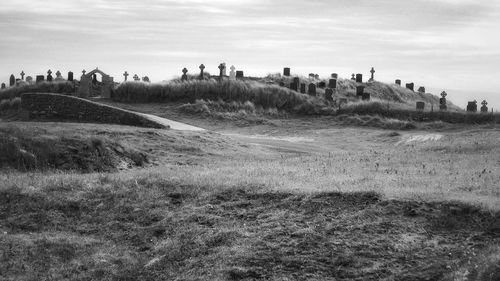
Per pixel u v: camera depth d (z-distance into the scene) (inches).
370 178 899.4
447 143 1350.9
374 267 624.7
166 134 1380.4
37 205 812.6
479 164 1013.8
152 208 810.2
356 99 2498.8
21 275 657.6
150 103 2333.9
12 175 941.2
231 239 705.0
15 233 751.1
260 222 743.1
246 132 1991.9
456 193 776.9
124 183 891.4
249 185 854.5
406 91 3088.1
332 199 778.8
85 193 853.2
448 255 634.2
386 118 2145.7
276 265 642.8
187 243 708.0
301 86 2486.5
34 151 1040.2
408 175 920.3
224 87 2356.1
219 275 633.6
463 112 2183.8
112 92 2411.4
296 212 759.1
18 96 2564.0
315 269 630.5
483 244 648.4
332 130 2011.6
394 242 666.2
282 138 1881.2
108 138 1177.4
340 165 1053.8
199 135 1439.5
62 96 1770.4
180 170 1019.3
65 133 1171.9
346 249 658.2
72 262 685.3
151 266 671.1
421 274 604.1
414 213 722.8
